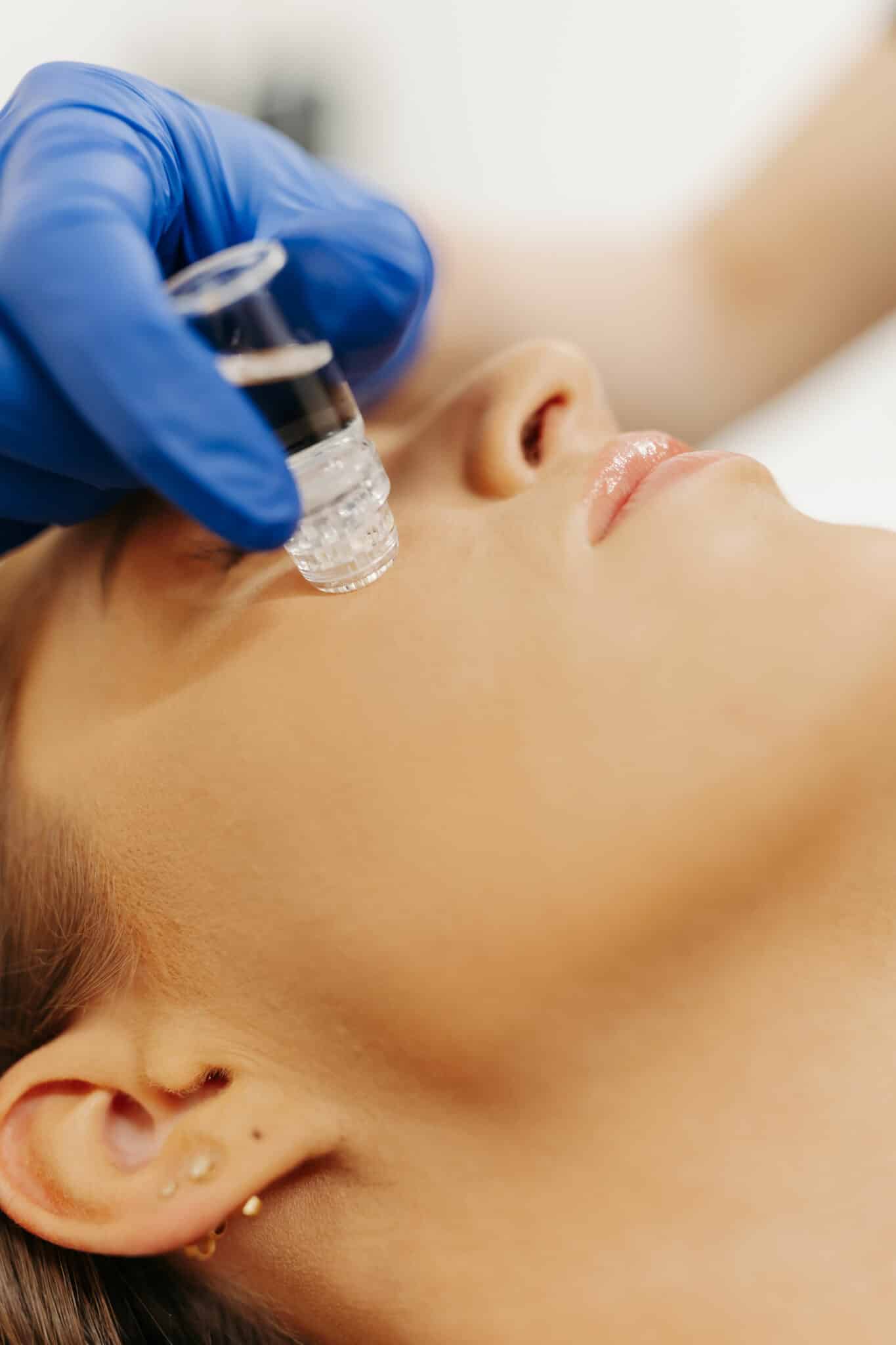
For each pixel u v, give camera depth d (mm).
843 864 601
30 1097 692
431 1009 611
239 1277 730
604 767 582
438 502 725
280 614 670
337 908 617
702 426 1486
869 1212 609
